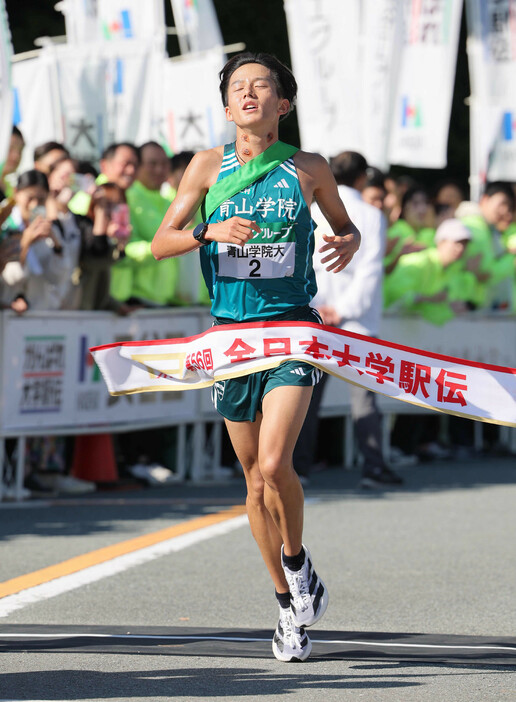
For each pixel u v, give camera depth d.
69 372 21.02
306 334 10.34
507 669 10.12
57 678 9.66
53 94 27.19
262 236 10.31
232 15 43.09
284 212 10.30
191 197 10.48
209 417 24.11
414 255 26.61
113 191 21.09
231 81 10.40
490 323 28.72
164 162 22.81
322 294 21.92
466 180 47.94
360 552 15.99
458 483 23.58
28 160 27.28
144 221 22.55
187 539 16.72
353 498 21.12
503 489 22.69
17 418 20.16
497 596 13.36
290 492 10.12
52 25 41.41
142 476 23.14
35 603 12.72
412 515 19.20
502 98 32.28
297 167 10.41
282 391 10.22
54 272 20.45
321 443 26.92
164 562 15.10
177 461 23.80
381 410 26.97
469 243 28.30
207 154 10.52
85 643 10.88
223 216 10.36
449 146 47.38
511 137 32.31
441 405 10.57
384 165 29.89
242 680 9.70
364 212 21.83
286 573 10.34
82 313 21.09
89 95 27.42
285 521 10.18
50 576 14.15
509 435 29.89
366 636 11.41
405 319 26.92
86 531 17.30
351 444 26.83
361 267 21.83
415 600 13.12
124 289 22.22
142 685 9.48
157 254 10.43
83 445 22.17
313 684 9.59
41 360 20.44
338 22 29.73
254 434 10.65
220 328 10.51
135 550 15.87
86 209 22.52
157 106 27.64
